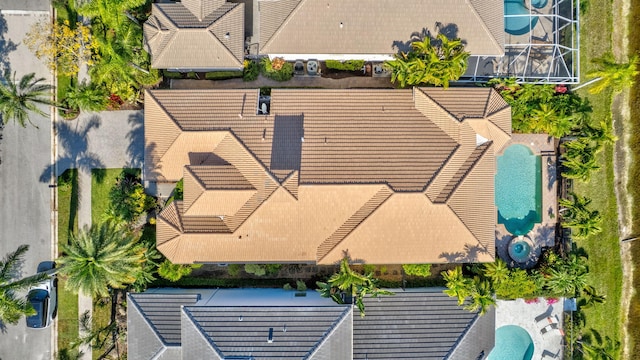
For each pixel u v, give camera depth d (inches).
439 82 1237.1
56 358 1417.3
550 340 1425.9
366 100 1295.5
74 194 1416.1
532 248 1416.1
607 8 1434.5
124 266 1186.6
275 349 1157.7
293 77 1421.0
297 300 1268.5
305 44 1282.0
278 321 1182.3
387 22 1268.5
